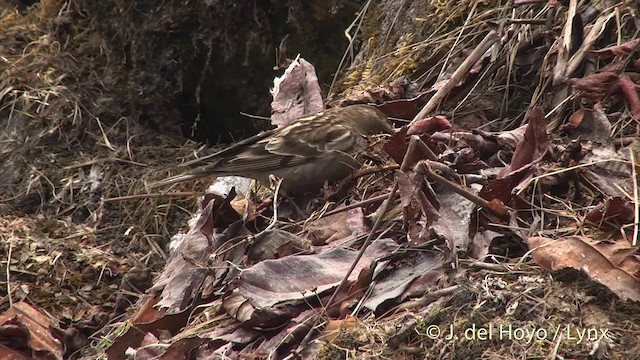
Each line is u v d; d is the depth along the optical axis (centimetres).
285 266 769
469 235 743
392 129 1015
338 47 1460
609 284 673
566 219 771
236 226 908
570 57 951
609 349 640
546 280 694
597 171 805
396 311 712
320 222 862
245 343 748
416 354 668
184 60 1545
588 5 997
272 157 996
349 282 749
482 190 774
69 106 1548
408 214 752
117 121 1555
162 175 1477
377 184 946
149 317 912
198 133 1591
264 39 1492
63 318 1192
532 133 809
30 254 1270
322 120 1000
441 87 1007
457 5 1130
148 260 1335
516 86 998
